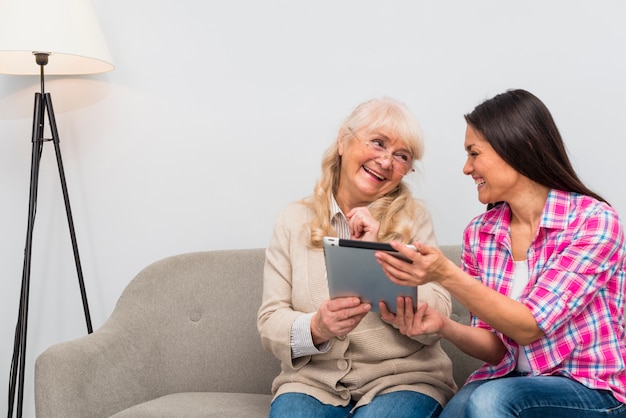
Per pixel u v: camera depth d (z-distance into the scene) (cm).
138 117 280
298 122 268
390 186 200
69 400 206
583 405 162
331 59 265
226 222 275
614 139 241
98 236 284
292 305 201
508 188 178
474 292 163
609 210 172
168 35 278
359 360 189
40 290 287
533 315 165
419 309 173
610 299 175
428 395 184
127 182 282
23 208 286
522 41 248
